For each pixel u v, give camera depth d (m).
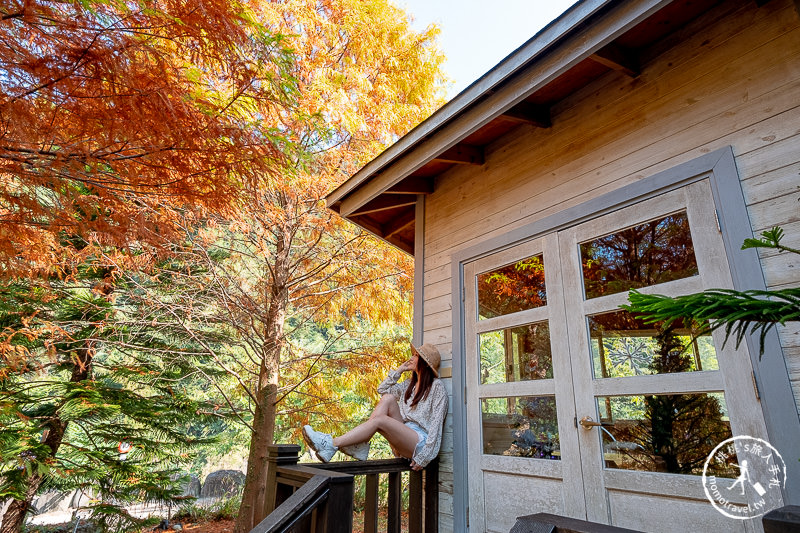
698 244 2.05
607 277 2.37
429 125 2.88
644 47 2.48
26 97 1.89
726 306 0.81
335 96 4.70
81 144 2.04
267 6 4.52
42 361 5.25
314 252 5.83
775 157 1.89
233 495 9.19
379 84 5.70
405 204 3.90
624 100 2.51
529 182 2.91
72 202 2.15
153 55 2.09
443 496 2.94
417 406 2.97
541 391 2.53
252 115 3.29
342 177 5.27
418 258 3.63
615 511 2.08
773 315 0.81
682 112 2.24
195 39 2.29
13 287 4.73
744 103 2.03
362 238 5.79
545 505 2.36
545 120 2.88
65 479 4.98
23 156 1.98
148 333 5.94
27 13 1.72
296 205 5.18
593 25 2.07
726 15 2.18
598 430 2.23
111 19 2.02
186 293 5.70
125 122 2.05
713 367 1.92
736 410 1.82
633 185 2.34
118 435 5.37
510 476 2.57
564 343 2.47
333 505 1.79
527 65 2.35
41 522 7.52
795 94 1.89
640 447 2.07
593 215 2.49
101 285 5.30
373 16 5.79
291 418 6.56
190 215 4.14
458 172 3.49
